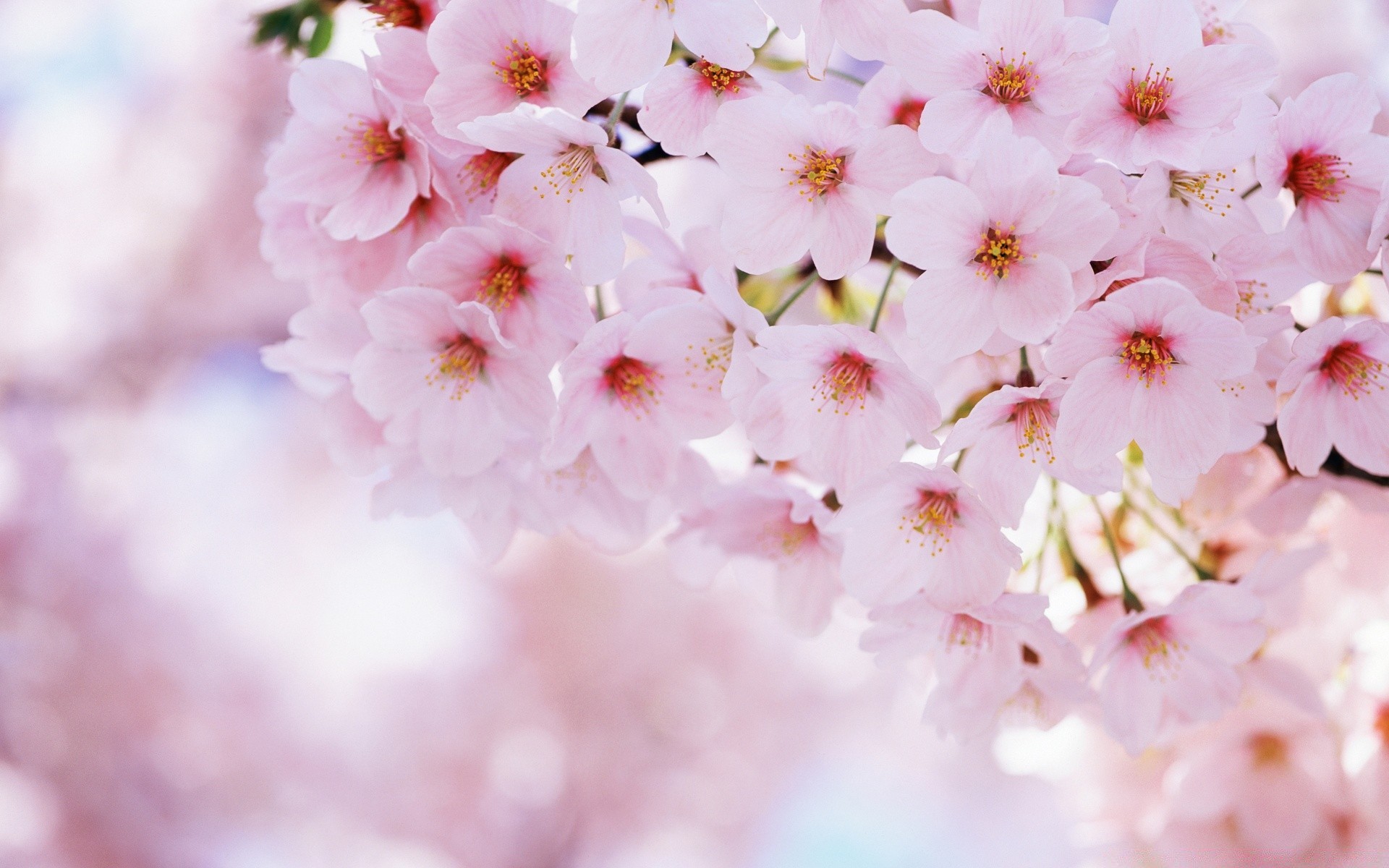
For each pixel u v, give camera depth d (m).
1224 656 0.51
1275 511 0.51
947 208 0.47
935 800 2.14
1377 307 0.52
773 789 2.07
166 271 1.59
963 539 0.49
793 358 0.49
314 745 1.83
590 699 1.99
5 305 1.60
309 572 1.85
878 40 0.47
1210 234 0.48
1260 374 0.49
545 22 0.48
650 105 0.48
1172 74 0.47
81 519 1.69
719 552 0.53
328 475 1.85
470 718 1.92
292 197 0.50
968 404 0.51
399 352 0.50
